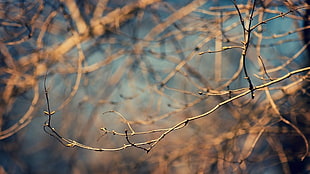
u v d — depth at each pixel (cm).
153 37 1003
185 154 1067
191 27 945
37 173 1433
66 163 1416
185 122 636
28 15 1012
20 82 1009
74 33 973
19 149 1361
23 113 1230
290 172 1110
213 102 1067
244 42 616
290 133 1066
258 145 1122
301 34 951
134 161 1189
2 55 1022
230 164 1038
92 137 1209
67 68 1021
